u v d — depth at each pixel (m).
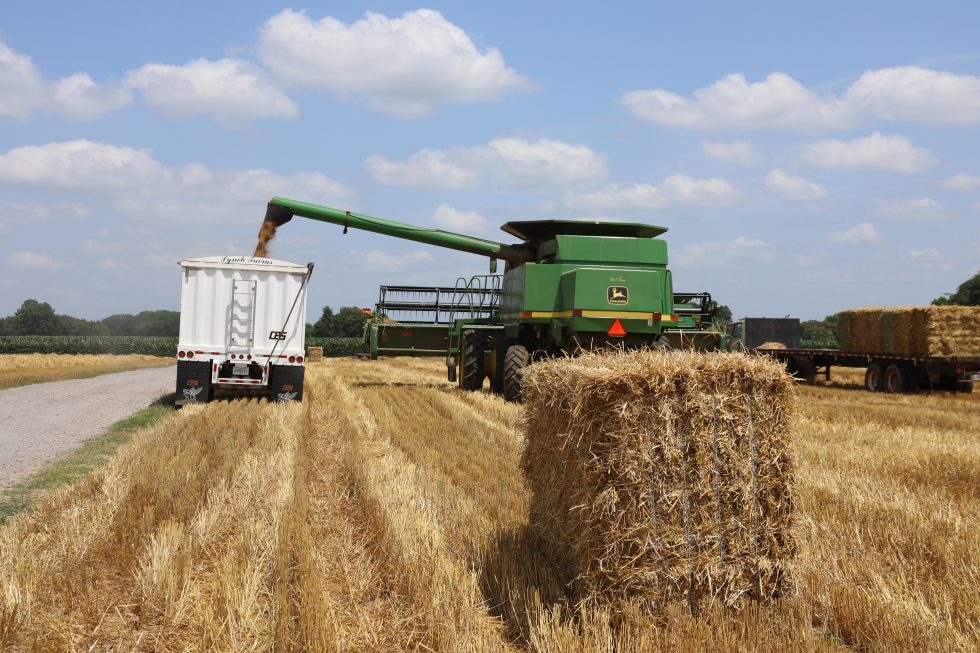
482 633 4.18
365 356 43.75
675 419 4.54
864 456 9.52
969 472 8.59
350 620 4.46
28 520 6.01
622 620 4.42
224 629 4.17
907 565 5.20
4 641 3.99
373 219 18.14
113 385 23.09
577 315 13.48
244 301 14.77
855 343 24.47
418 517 6.30
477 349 17.98
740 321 28.56
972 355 20.61
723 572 4.56
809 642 4.00
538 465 5.66
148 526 5.79
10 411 14.80
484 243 17.92
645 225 15.60
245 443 9.59
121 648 4.05
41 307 103.19
